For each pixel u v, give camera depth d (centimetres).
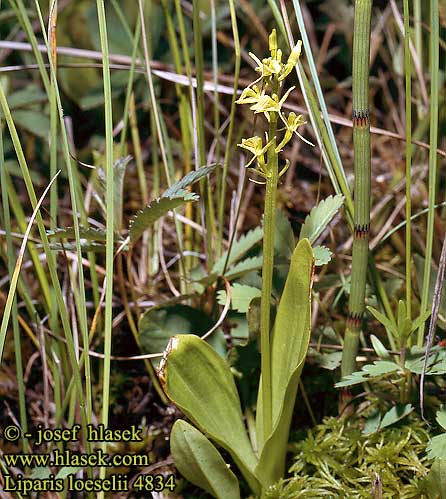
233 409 46
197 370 44
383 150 65
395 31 65
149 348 49
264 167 40
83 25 64
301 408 51
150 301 55
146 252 58
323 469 46
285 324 44
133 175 65
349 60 68
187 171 56
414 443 46
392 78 68
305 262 42
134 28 64
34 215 43
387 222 57
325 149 47
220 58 66
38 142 64
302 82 46
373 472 45
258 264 48
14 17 63
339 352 48
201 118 49
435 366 44
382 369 44
